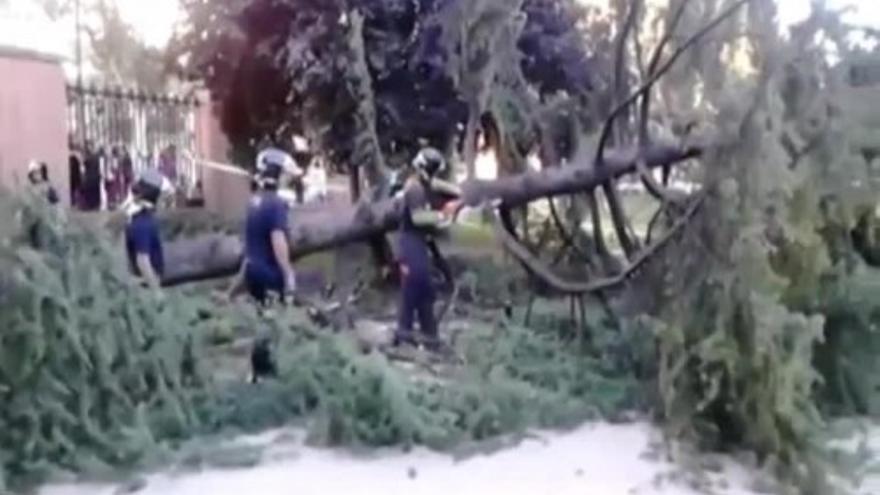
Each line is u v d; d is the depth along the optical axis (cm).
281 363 639
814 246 550
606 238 862
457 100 1185
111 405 548
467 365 694
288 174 902
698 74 674
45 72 1477
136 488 510
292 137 1391
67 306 526
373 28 1212
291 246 899
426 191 798
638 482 519
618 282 719
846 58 568
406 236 789
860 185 565
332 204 1169
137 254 715
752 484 512
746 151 537
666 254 611
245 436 595
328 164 1348
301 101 1337
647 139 756
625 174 778
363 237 923
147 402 581
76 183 1530
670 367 565
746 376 532
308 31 1249
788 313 530
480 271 920
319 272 1027
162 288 695
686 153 668
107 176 1603
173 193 1585
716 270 541
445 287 877
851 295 591
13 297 511
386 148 1223
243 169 1559
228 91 1390
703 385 550
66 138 1516
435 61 1147
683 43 661
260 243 741
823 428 532
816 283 563
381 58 1201
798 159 549
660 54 706
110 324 552
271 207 739
